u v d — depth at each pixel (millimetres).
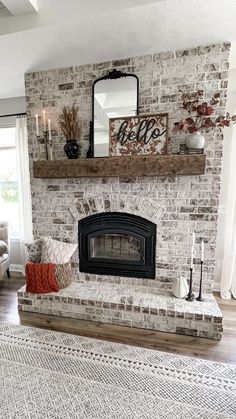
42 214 2916
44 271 2551
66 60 2480
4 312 2635
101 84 2541
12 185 3902
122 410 1502
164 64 2367
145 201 2551
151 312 2264
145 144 2438
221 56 2227
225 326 2365
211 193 2377
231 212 2836
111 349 2041
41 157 2836
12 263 3910
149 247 2623
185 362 1895
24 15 1922
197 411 1498
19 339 2174
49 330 2305
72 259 2875
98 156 2609
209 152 2328
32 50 2258
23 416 1466
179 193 2451
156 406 1530
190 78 2322
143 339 2168
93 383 1702
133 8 1712
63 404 1545
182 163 2254
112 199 2641
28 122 2830
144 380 1728
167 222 2525
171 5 1682
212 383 1702
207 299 2398
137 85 2438
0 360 1922
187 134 2383
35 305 2602
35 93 2766
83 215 2768
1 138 3750
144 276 2682
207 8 1715
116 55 2400
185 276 2562
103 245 2945
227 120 2217
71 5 1822
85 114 2650
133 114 2479
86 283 2777
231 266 2891
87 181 2697
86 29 1940
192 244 2385
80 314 2477
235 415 1473
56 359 1929
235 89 2768
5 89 3230
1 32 1993
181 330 2225
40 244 2809
